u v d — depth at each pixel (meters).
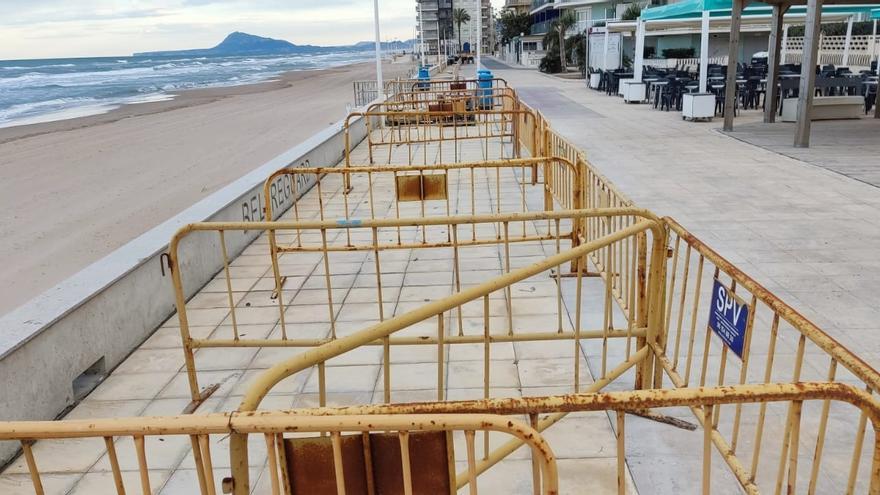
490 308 5.39
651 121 16.83
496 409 1.88
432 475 1.89
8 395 3.60
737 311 2.81
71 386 4.15
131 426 1.85
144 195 13.62
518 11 90.12
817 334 2.26
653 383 3.86
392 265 6.62
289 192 9.04
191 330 5.24
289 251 5.64
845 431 3.54
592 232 5.79
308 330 5.18
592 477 3.28
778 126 14.91
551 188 8.16
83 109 37.50
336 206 9.15
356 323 5.28
